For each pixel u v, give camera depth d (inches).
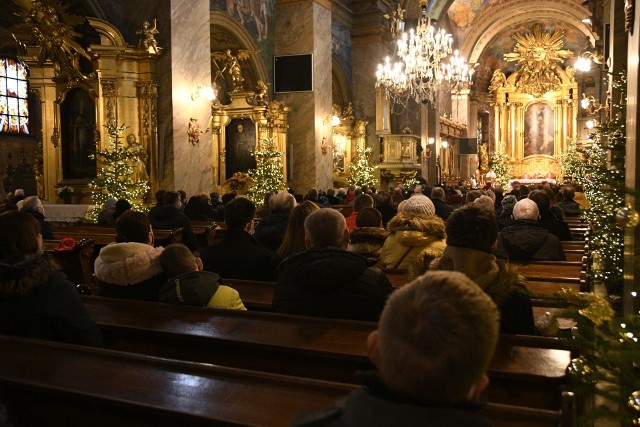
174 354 127.7
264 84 722.8
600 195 253.9
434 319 47.4
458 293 48.9
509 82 1588.3
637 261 149.6
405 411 47.9
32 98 901.8
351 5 946.1
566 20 1398.9
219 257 195.3
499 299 114.3
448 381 47.2
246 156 721.6
